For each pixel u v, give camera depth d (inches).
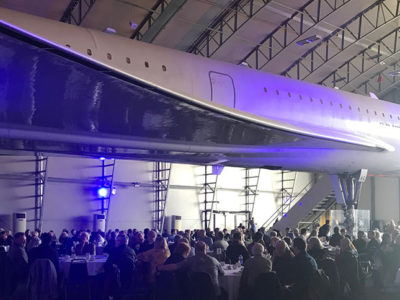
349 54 1254.9
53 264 386.3
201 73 540.4
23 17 432.8
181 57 534.6
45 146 462.3
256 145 587.5
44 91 341.7
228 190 1315.2
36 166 963.3
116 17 900.0
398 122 784.3
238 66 599.5
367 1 1075.9
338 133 668.1
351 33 1147.3
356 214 780.6
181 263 351.3
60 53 281.0
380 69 1358.3
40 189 965.8
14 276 413.1
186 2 911.7
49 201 982.4
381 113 763.4
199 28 995.3
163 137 489.7
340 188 780.0
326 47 1183.6
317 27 1116.5
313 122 653.3
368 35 1202.6
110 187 1056.8
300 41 1025.5
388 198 1547.7
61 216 997.2
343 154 710.5
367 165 757.9
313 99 664.4
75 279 416.5
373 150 708.7
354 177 776.9
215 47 1085.1
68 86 338.0
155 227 1146.0
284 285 353.1
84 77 325.1
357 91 1413.6
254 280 342.0
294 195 1496.1
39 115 389.7
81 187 1028.5
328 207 1250.6
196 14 952.3
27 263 414.6
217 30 1018.7
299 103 639.8
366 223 799.1
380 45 1267.2
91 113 390.9
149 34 928.3
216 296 352.5
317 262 394.9
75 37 455.2
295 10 1041.5
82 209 1027.3
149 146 502.3
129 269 394.9
